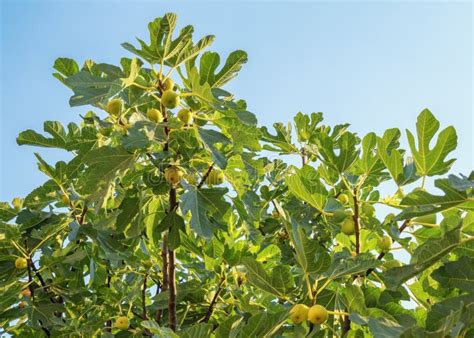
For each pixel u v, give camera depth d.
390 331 2.95
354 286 3.61
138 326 5.74
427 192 3.41
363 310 3.59
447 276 3.50
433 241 3.27
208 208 4.59
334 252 4.71
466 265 3.46
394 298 4.16
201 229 4.41
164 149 4.48
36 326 5.12
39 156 5.29
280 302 5.24
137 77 4.43
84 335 5.31
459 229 3.22
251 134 4.70
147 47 4.44
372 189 5.54
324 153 4.44
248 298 4.94
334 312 3.15
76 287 5.64
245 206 5.00
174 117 4.43
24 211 5.43
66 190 5.56
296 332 3.17
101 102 4.21
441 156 3.82
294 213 5.62
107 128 4.90
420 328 2.80
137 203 4.85
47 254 5.40
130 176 4.87
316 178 5.54
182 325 5.59
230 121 4.74
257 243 5.21
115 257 5.29
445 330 2.76
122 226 4.84
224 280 5.27
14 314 5.29
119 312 5.72
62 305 5.30
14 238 5.05
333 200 4.60
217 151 4.39
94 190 4.55
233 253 5.14
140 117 4.42
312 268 3.29
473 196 3.33
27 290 5.55
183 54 4.59
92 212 5.87
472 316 3.12
